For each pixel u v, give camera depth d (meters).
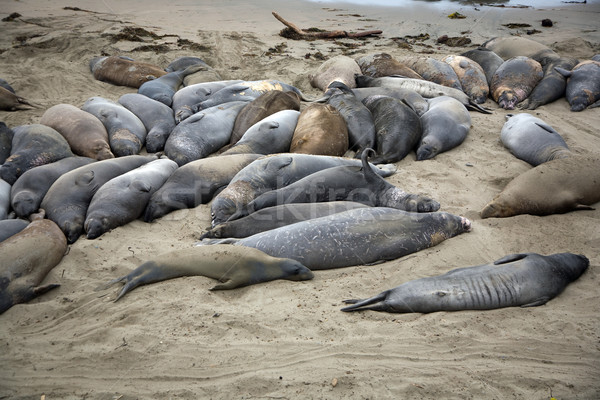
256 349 3.93
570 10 18.77
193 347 3.96
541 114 9.46
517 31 15.37
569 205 6.07
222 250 4.91
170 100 9.42
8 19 15.30
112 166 6.75
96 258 5.25
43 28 14.56
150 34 14.19
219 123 8.20
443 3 20.53
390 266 5.11
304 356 3.85
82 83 10.62
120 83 10.66
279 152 7.75
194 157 7.51
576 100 9.68
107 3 18.97
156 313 4.39
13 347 4.04
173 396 3.50
